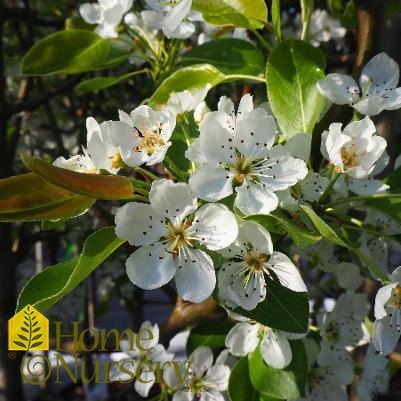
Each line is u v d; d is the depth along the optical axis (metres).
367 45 0.18
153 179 0.14
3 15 0.27
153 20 0.19
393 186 0.17
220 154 0.14
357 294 0.18
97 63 0.21
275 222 0.13
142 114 0.15
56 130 0.28
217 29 0.23
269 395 0.16
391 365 0.24
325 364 0.18
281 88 0.16
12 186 0.13
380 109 0.15
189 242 0.13
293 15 0.28
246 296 0.13
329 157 0.15
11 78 0.35
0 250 0.25
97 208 0.23
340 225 0.15
